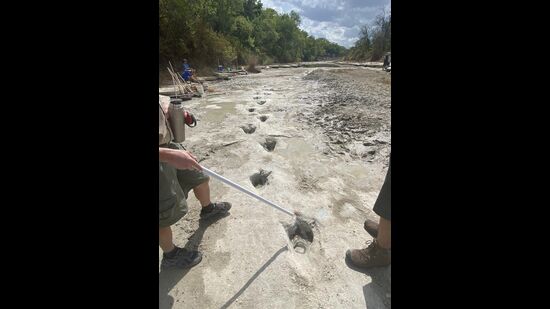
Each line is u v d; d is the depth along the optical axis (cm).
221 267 207
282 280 194
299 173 362
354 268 207
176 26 1619
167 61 1560
